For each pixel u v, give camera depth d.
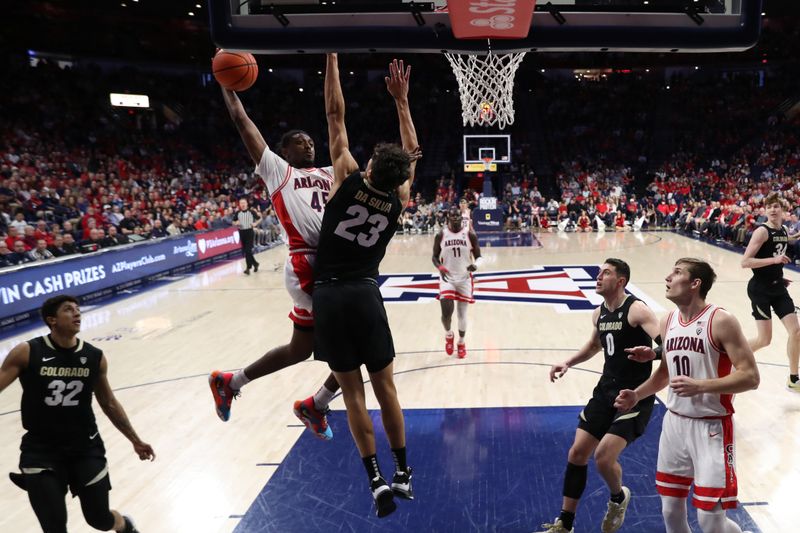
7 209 14.02
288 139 3.04
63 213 15.41
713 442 3.22
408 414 6.04
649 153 29.34
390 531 4.05
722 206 20.00
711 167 27.06
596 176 27.17
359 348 2.71
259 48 3.13
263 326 9.71
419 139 30.58
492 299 11.19
